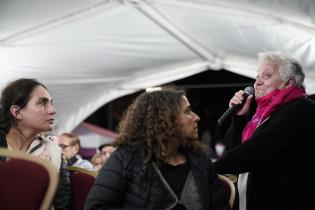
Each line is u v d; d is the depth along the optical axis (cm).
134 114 206
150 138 200
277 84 264
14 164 193
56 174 194
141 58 609
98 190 197
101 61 598
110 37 540
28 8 451
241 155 247
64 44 534
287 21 429
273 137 247
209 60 621
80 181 265
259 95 273
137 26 521
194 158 214
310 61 488
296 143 250
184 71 655
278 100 260
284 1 394
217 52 604
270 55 271
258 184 256
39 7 453
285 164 251
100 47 561
